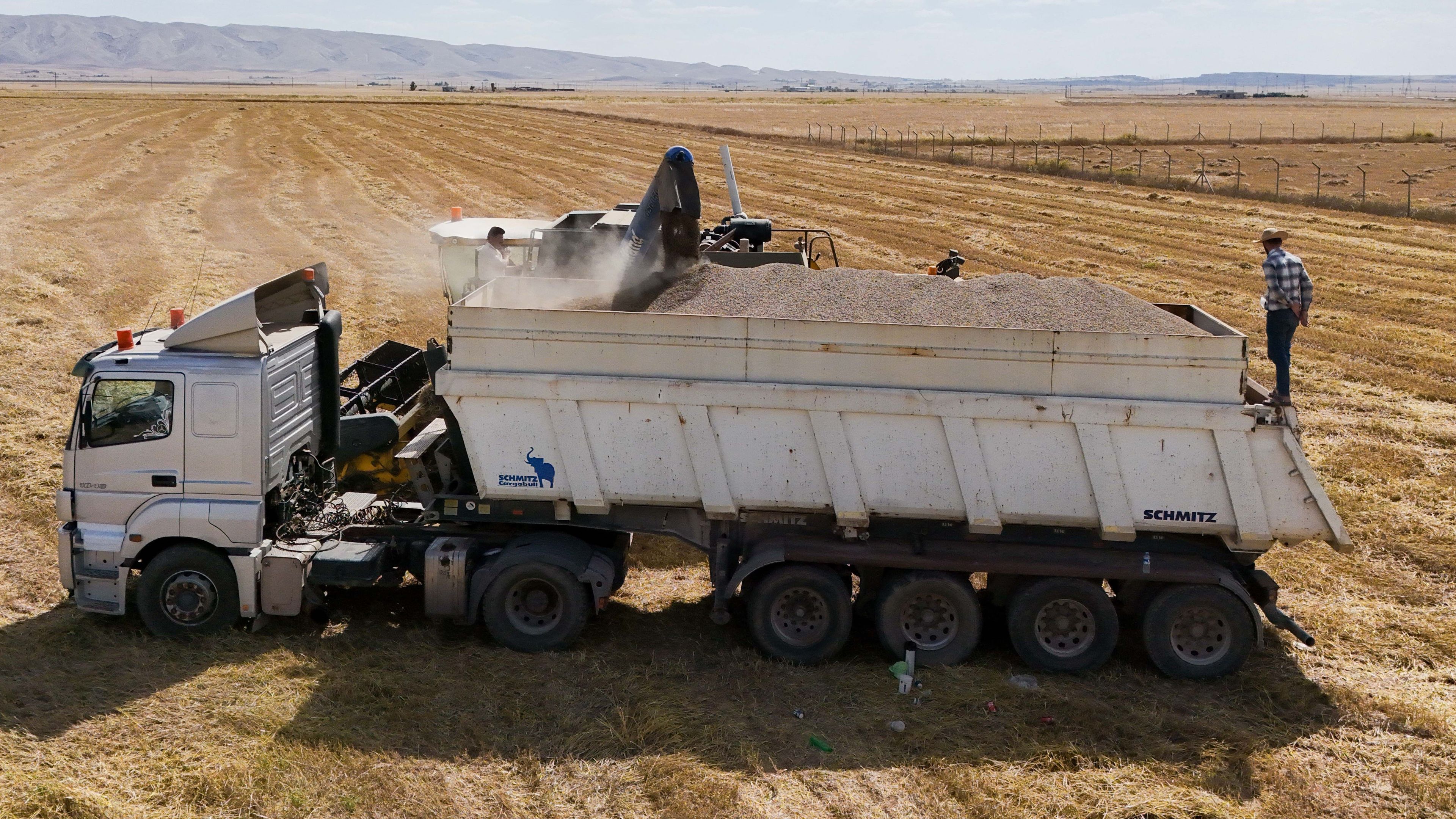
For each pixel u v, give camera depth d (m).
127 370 8.58
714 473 8.19
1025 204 35.50
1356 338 19.66
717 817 6.41
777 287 9.27
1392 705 7.78
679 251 9.77
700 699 7.86
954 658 8.39
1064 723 7.56
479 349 8.20
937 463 8.08
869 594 8.55
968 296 9.02
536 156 47.19
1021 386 7.95
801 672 8.28
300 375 9.33
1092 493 8.05
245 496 8.68
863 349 7.96
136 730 7.26
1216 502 8.02
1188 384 7.87
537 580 8.55
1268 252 8.84
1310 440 14.33
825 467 8.11
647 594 9.91
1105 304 9.02
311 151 47.81
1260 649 8.59
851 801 6.62
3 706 7.49
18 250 24.73
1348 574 10.30
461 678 8.08
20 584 9.69
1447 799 6.71
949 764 6.99
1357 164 48.06
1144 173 44.34
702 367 8.09
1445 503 12.03
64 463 8.73
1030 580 8.29
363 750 7.07
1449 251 27.41
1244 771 6.98
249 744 7.11
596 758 7.05
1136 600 8.40
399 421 10.32
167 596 8.72
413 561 8.97
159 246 26.45
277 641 8.69
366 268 24.88
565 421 8.21
